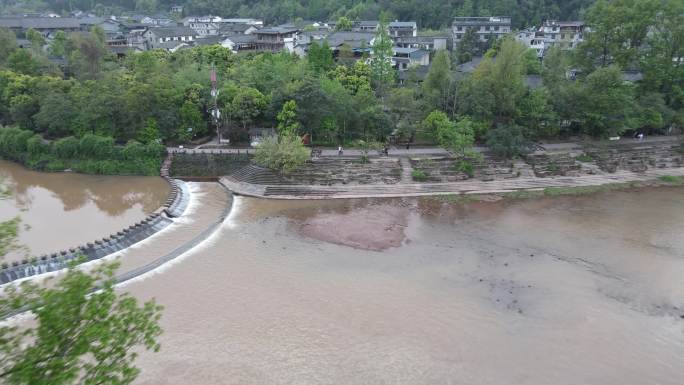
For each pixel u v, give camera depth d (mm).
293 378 35000
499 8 164875
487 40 145250
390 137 84938
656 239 56875
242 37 146625
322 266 50312
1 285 44125
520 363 36656
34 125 87875
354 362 36625
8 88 88312
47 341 18203
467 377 35219
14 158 84125
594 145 85250
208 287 46125
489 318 41875
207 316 41656
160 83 82875
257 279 47656
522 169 77438
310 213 64438
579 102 82000
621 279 48156
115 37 153375
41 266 47188
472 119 80375
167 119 81250
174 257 51750
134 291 45281
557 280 47906
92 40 107062
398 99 82812
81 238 55469
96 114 79875
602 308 43375
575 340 39219
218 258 51844
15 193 70375
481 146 83562
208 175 76625
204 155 77125
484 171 76500
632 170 79812
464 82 83438
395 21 173125
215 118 81938
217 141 84438
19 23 160250
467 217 63469
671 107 90062
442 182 74062
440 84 84500
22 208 64812
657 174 78812
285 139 72562
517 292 45812
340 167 75062
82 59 104500
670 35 87000
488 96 78250
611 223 61438
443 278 48156
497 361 36844
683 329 40531
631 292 45844
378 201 68688
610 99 78875
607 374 35719
